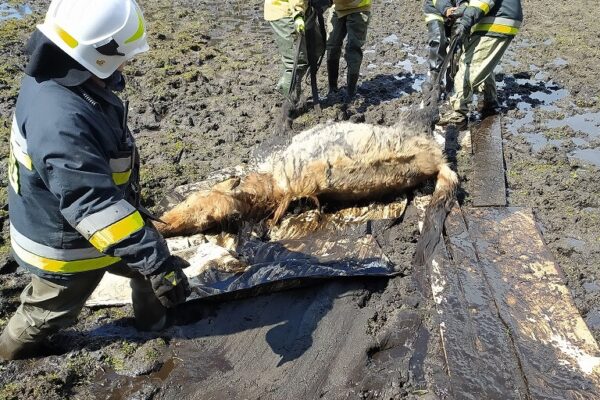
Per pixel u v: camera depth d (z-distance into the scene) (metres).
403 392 3.27
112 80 2.73
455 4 6.35
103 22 2.53
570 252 4.45
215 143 5.84
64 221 2.79
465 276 4.04
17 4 9.85
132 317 3.73
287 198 4.71
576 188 5.27
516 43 8.64
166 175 5.25
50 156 2.45
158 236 2.65
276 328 3.69
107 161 2.67
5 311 3.75
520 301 3.83
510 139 6.06
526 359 3.39
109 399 3.20
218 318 3.75
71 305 3.11
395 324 3.71
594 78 7.46
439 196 4.76
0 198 4.73
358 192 4.84
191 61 7.73
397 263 4.22
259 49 8.36
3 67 7.20
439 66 6.52
